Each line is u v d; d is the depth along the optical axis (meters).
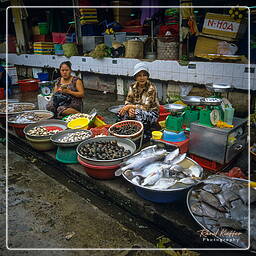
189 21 6.12
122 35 8.23
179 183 2.48
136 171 2.71
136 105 3.96
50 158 3.98
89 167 3.02
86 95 8.20
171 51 6.50
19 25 11.71
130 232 2.60
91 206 3.02
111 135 3.67
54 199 3.17
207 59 5.89
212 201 2.30
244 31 5.78
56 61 10.10
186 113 3.55
